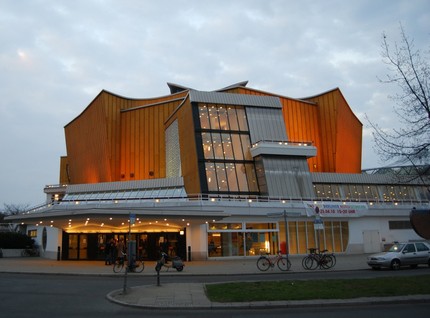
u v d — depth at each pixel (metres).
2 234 45.75
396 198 50.34
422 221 23.64
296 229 37.78
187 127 44.97
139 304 12.82
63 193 69.19
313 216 37.78
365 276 20.23
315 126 59.75
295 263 29.30
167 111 57.00
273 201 38.38
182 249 34.84
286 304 12.63
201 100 44.41
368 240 40.38
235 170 41.91
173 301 13.26
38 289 16.73
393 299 13.06
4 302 13.52
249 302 12.88
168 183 43.78
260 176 41.75
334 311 11.84
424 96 14.62
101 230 36.25
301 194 41.31
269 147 41.69
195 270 24.84
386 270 23.78
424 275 18.14
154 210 30.88
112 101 59.22
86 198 46.06
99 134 59.44
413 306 12.53
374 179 50.62
